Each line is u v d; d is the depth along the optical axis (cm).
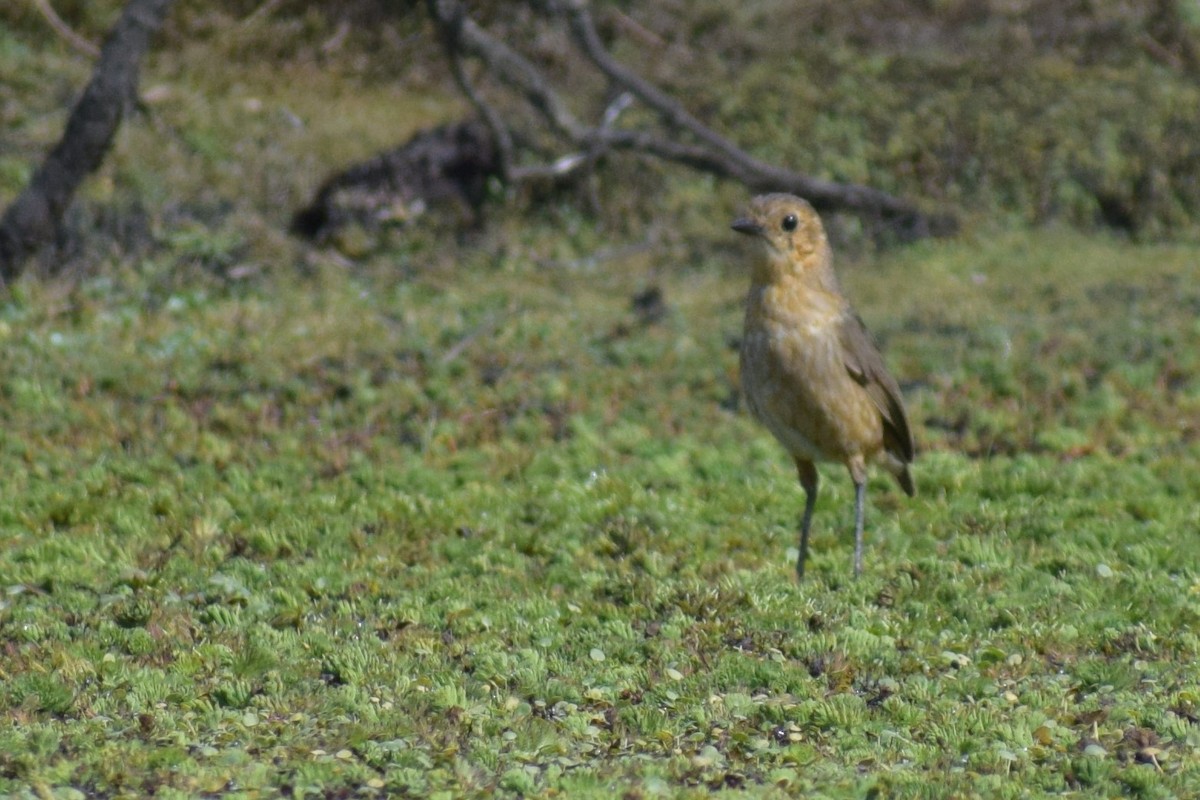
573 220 2158
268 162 2136
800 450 1083
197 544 1115
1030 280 1956
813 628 958
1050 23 2512
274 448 1368
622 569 1090
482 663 896
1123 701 838
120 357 1552
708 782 748
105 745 762
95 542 1115
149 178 2038
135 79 1711
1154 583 1026
